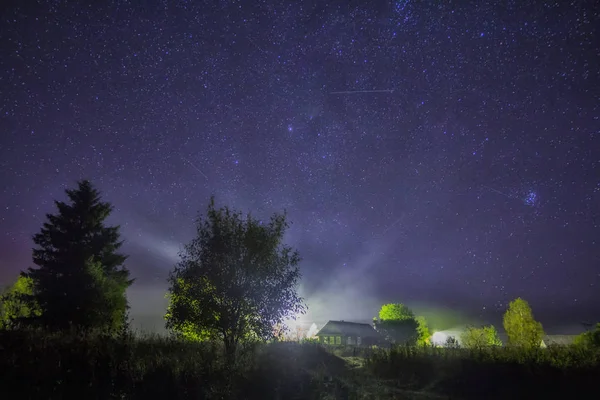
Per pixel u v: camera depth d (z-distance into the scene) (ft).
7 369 27.40
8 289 93.25
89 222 85.40
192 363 31.24
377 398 28.71
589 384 30.04
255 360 34.22
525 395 29.04
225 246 39.06
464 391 30.22
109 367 29.37
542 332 105.40
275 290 38.73
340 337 142.10
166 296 39.50
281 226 40.88
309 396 28.89
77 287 72.38
